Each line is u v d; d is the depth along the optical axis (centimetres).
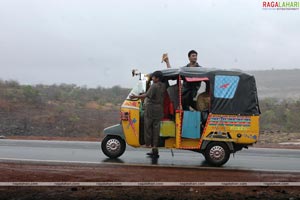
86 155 1409
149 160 1332
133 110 1282
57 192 966
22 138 2023
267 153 1669
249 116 1243
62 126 2766
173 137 1255
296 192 1005
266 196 973
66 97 3956
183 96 1276
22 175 1070
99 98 4119
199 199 943
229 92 1238
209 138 1236
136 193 966
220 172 1166
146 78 1304
